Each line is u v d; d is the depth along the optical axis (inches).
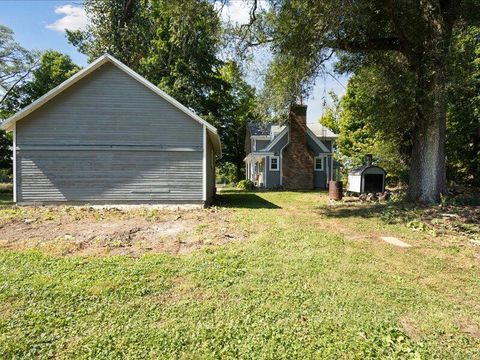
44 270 191.2
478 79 513.3
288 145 898.7
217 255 223.9
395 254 235.5
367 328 130.6
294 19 390.6
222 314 140.6
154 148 471.8
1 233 293.4
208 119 898.7
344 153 1106.1
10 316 137.6
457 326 135.2
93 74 459.8
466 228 312.5
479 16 401.1
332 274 190.9
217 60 888.3
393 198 521.3
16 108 1104.2
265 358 111.0
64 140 456.8
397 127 499.2
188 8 414.3
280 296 159.0
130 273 187.0
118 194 466.6
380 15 405.4
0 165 1103.0
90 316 138.3
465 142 623.2
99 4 844.6
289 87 467.8
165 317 137.9
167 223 348.5
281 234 293.7
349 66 516.7
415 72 418.3
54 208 439.5
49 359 110.0
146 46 913.5
